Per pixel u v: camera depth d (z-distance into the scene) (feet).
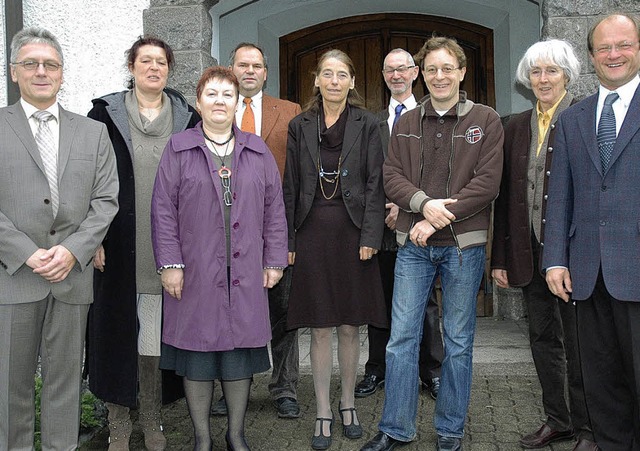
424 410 13.93
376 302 12.14
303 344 20.18
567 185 10.30
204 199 10.91
